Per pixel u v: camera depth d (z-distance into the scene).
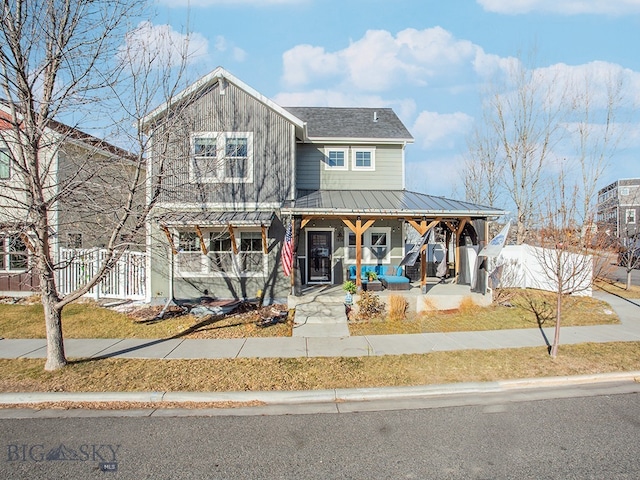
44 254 6.84
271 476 4.07
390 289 12.85
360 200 13.59
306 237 15.05
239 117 13.15
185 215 11.85
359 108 19.05
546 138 21.75
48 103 6.61
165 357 7.85
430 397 6.28
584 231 14.23
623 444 4.69
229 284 13.08
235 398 6.10
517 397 6.23
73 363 7.43
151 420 5.45
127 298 13.00
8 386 6.38
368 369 7.21
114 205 7.48
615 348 8.45
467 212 12.31
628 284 16.70
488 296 12.45
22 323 10.23
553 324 10.65
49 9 6.58
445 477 4.03
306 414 5.64
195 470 4.18
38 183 6.61
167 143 7.70
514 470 4.14
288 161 13.23
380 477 4.04
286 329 10.00
